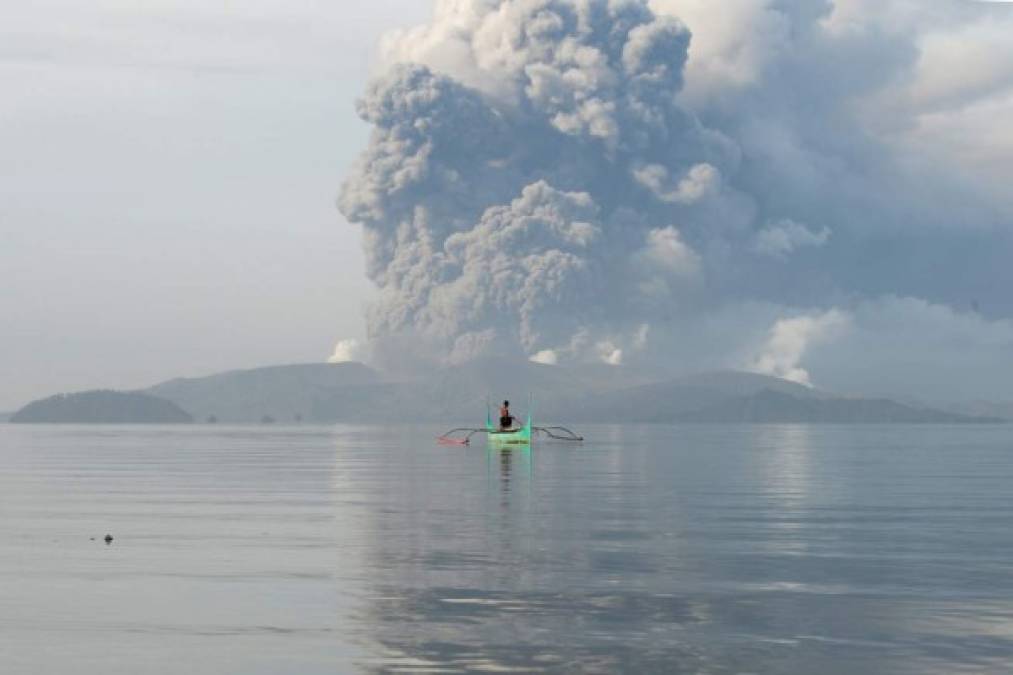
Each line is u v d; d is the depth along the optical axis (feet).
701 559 129.39
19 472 330.34
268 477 297.74
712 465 373.20
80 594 105.19
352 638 86.69
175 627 90.53
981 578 115.85
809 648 83.87
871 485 264.31
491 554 133.18
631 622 92.68
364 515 183.42
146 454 493.77
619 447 595.06
